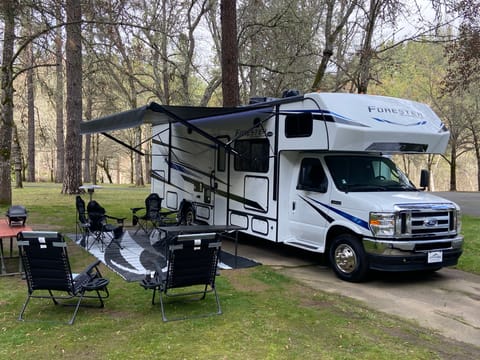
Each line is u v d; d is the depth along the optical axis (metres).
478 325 5.01
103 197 18.77
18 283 6.00
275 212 7.83
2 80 12.42
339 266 6.78
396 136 6.81
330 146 6.60
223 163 9.36
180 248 4.69
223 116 8.70
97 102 27.98
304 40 16.36
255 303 5.39
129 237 9.40
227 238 10.05
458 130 30.62
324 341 4.32
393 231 6.14
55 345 4.03
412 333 4.66
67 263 4.58
